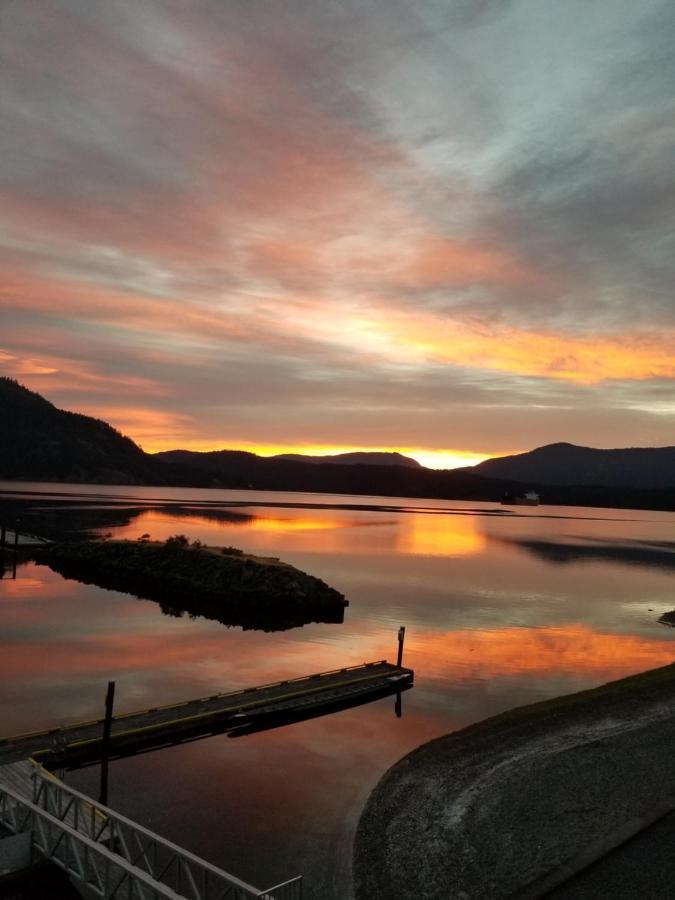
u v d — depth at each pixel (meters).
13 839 11.88
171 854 13.67
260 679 27.22
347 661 30.50
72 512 123.62
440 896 12.23
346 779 17.72
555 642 35.19
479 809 15.40
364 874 13.09
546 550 91.31
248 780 17.61
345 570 62.53
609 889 12.09
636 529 156.00
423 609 44.16
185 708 21.97
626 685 25.55
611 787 16.42
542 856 13.24
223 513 146.50
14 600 43.84
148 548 58.88
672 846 13.63
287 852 13.92
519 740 19.77
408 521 149.00
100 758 18.83
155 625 37.69
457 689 26.28
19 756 17.61
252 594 45.03
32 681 25.50
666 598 52.66
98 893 10.80
